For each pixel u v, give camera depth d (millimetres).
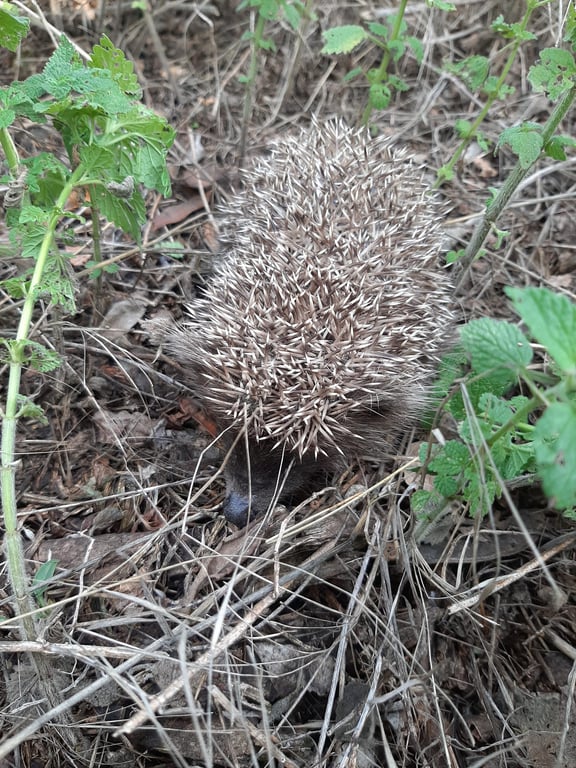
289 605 229
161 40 453
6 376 276
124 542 237
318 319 244
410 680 198
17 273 293
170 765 194
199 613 212
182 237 358
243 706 199
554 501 145
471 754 204
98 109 206
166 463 267
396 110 442
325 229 266
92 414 275
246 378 237
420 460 212
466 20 469
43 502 248
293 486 254
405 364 253
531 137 236
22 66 410
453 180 397
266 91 445
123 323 306
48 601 216
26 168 217
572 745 203
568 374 135
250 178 317
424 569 225
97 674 200
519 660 224
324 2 474
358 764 193
